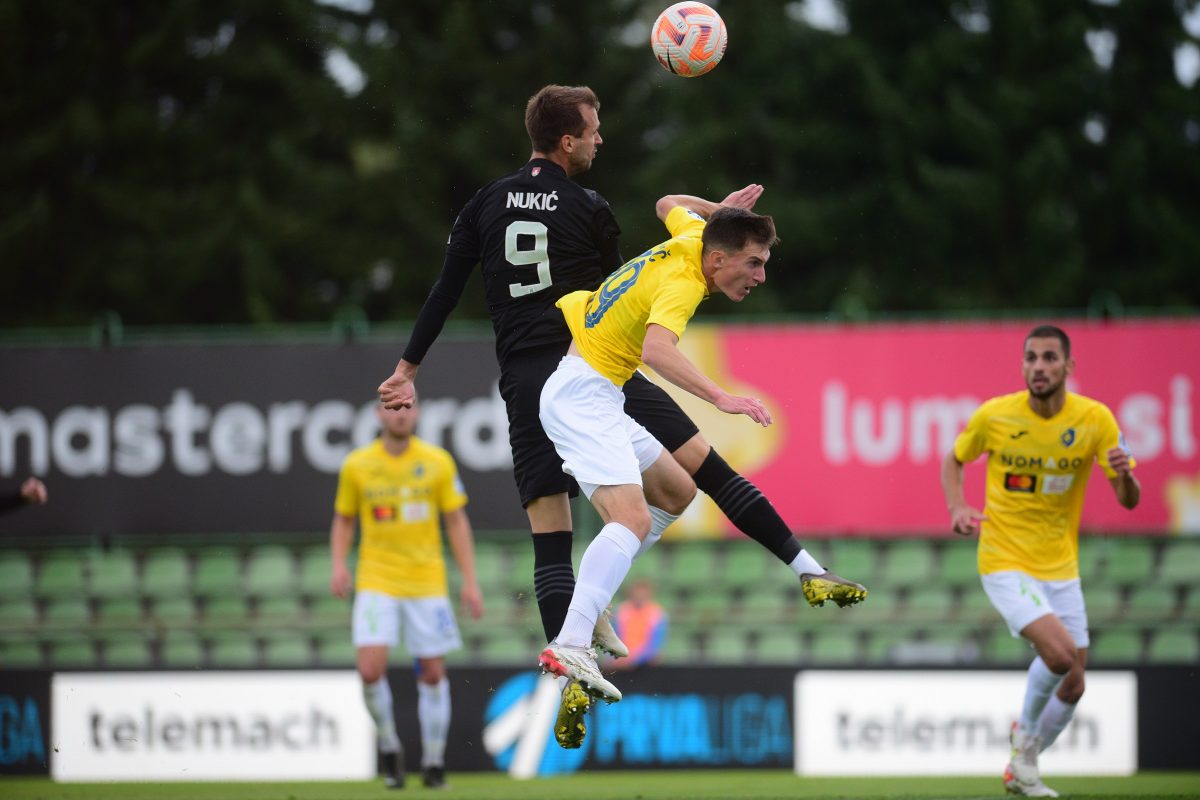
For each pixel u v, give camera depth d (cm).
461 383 4488
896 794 3119
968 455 2978
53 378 4556
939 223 8181
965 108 8169
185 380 4550
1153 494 4509
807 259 8356
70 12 8481
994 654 5122
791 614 5194
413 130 8212
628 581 5244
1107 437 2878
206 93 8700
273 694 3875
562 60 8406
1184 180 8406
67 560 5253
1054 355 2823
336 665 3909
